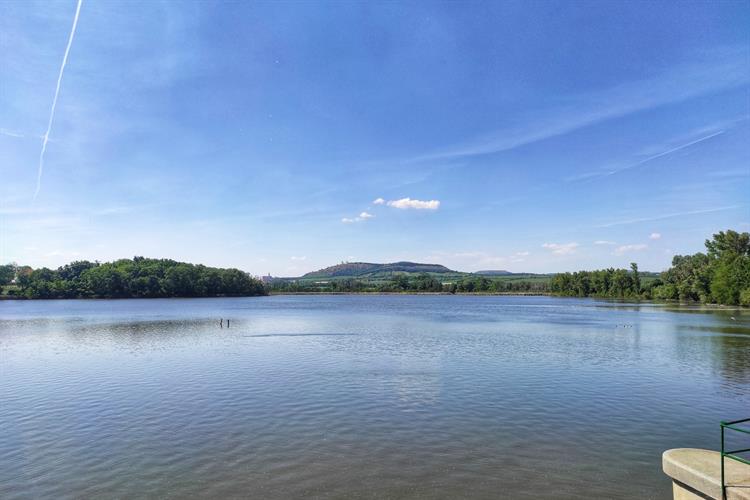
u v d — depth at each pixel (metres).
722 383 32.78
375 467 17.86
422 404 26.91
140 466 17.98
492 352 48.03
